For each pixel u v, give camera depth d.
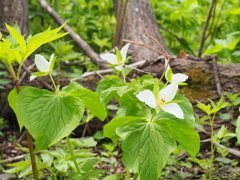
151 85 1.44
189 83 2.15
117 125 1.38
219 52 3.28
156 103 1.29
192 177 1.77
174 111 1.28
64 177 1.73
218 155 1.93
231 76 2.11
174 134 1.36
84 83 2.26
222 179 1.74
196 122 1.74
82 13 3.74
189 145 1.36
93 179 1.44
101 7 3.71
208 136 2.01
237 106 2.01
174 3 3.95
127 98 1.43
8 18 2.41
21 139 2.14
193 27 3.65
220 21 3.95
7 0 2.40
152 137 1.30
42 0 3.01
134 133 1.31
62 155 1.58
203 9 4.17
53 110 1.33
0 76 2.21
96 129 2.24
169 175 1.71
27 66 2.31
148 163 1.29
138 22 2.71
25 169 1.50
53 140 1.31
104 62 2.52
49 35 1.32
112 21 4.36
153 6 3.99
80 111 1.33
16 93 1.39
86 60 3.00
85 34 3.74
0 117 2.28
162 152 1.29
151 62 2.26
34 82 2.22
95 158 1.76
